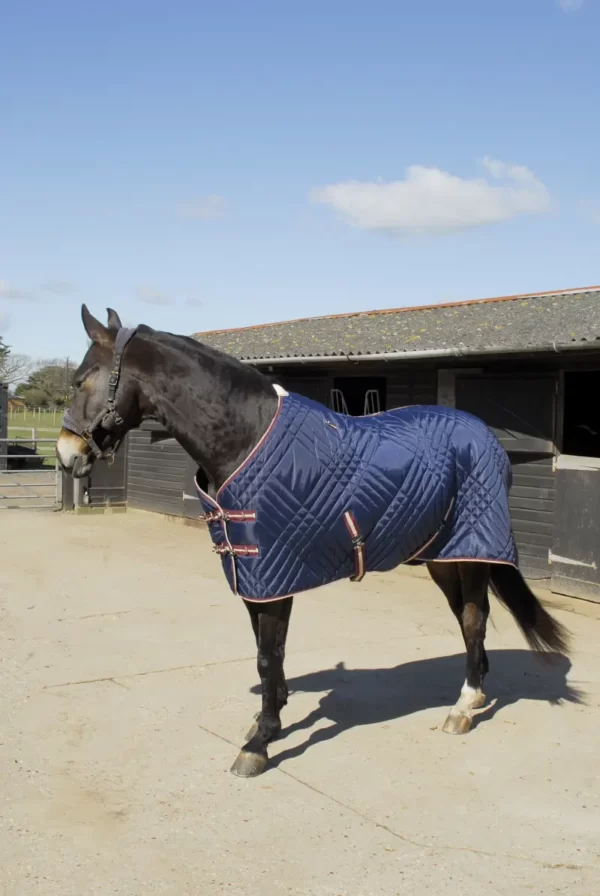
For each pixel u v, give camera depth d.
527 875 2.92
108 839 3.12
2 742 4.04
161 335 3.78
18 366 52.88
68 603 7.03
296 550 3.61
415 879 2.88
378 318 11.49
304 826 3.24
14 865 2.92
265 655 3.71
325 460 3.67
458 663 5.43
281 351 9.69
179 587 7.75
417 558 4.19
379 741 4.09
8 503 14.30
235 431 3.62
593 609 7.02
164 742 4.06
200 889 2.79
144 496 12.82
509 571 4.41
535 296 10.50
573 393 9.98
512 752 3.98
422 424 4.16
